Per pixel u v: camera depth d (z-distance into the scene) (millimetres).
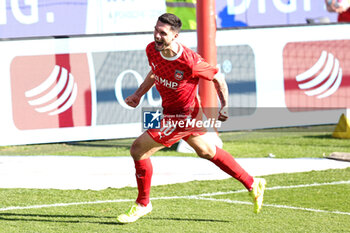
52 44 38219
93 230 20109
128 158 34812
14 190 26797
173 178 29141
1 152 37625
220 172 30531
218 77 19906
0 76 37219
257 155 35156
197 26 35469
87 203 24344
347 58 44094
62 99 38531
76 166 32469
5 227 20500
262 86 42344
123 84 39656
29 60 37812
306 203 24156
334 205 23781
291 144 38844
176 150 37031
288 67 42781
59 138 38469
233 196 25578
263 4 48062
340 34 43906
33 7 42875
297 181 28406
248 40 42031
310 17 49000
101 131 39250
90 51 39000
